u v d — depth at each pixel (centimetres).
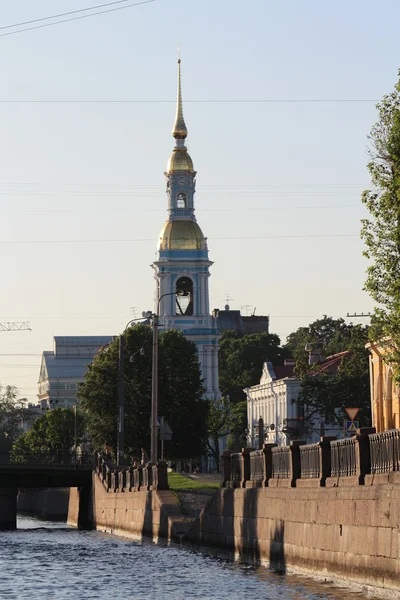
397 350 7012
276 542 7125
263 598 5775
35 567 8194
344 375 18288
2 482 15988
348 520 5850
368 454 5862
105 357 18212
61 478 15950
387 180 6894
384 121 6975
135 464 13250
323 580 6200
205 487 12412
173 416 18388
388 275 6831
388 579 5309
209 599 5922
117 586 6794
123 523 12456
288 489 6925
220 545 8531
